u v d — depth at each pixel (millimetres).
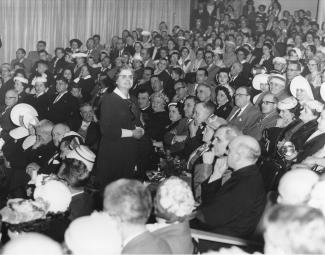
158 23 18859
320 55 11555
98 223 2248
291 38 14836
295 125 5852
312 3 17438
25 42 16531
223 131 4504
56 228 3236
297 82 7461
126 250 2467
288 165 5043
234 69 11133
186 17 18844
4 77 12492
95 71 13562
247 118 7281
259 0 18125
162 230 2854
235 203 3645
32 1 16438
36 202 3250
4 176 6164
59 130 6199
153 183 5352
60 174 4086
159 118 8352
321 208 2867
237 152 3762
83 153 4094
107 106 5863
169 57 14078
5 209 3225
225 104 8234
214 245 3590
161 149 7301
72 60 14141
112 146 5926
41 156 6402
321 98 8094
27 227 3182
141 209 2500
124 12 18266
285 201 2980
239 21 17094
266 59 13352
